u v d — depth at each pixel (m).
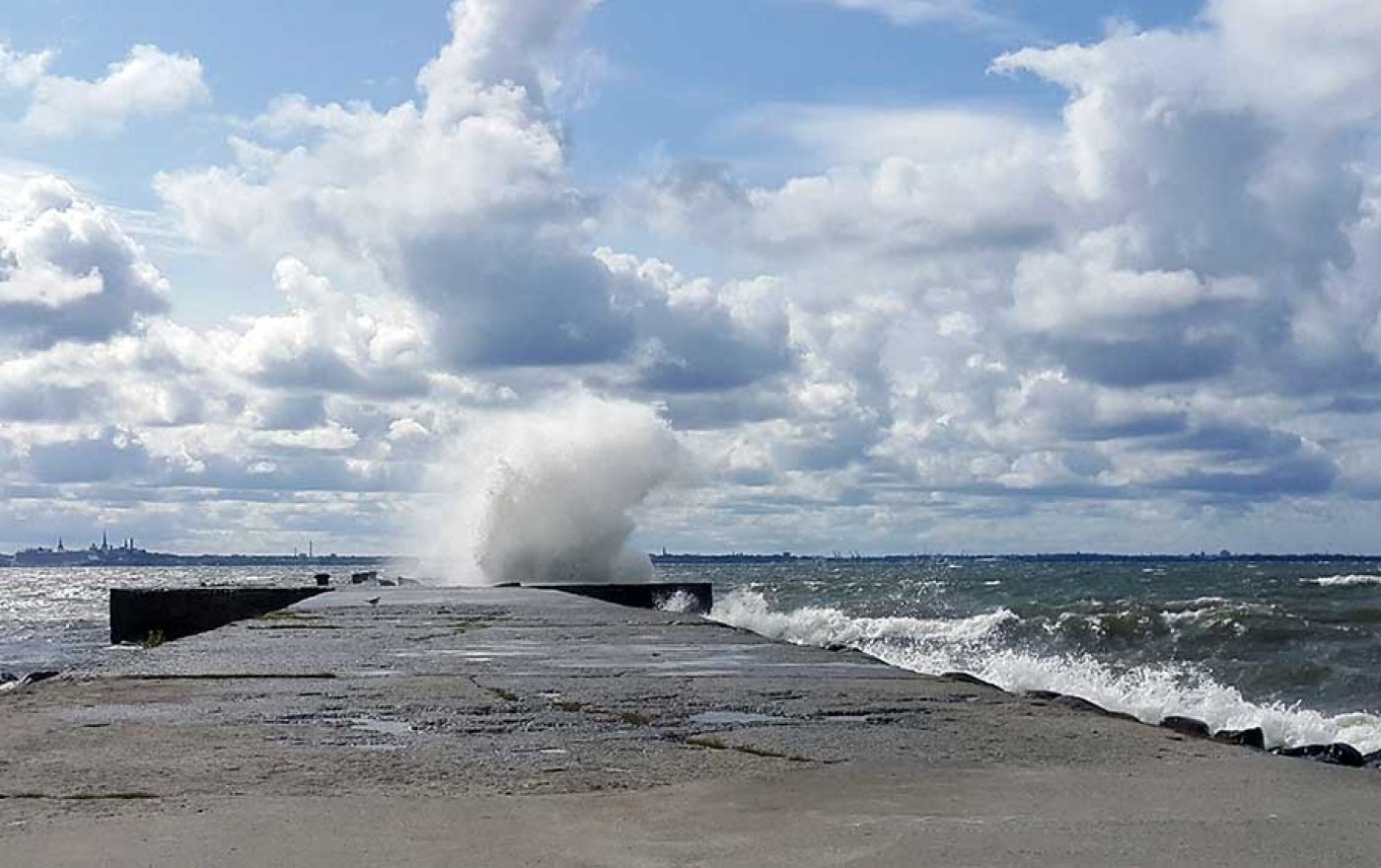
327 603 18.28
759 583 67.81
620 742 5.12
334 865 3.23
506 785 4.24
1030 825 3.64
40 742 5.11
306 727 5.52
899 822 3.69
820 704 6.20
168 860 3.27
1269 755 4.81
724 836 3.52
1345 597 41.59
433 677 7.55
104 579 139.62
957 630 27.41
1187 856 3.27
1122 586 56.28
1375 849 3.34
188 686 7.09
